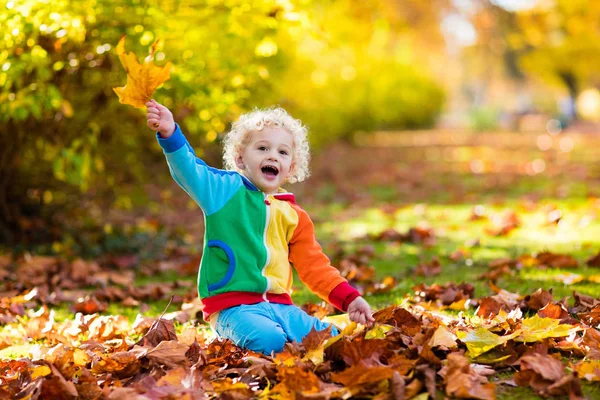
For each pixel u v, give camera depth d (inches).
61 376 95.4
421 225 276.8
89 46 194.9
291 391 92.7
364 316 111.8
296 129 120.4
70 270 194.2
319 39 198.7
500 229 243.0
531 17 780.0
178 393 92.1
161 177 335.0
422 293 152.6
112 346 124.2
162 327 119.1
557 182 417.1
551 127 1342.3
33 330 137.9
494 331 116.6
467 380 93.4
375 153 741.9
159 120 105.3
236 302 112.0
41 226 238.7
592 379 96.0
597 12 753.0
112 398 92.3
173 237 253.4
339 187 436.8
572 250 208.5
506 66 1557.6
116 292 169.3
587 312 128.6
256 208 114.5
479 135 1120.8
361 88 876.0
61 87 204.5
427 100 1273.4
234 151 121.3
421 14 743.7
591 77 1614.2
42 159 236.4
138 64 103.7
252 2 187.6
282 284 114.5
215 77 212.4
